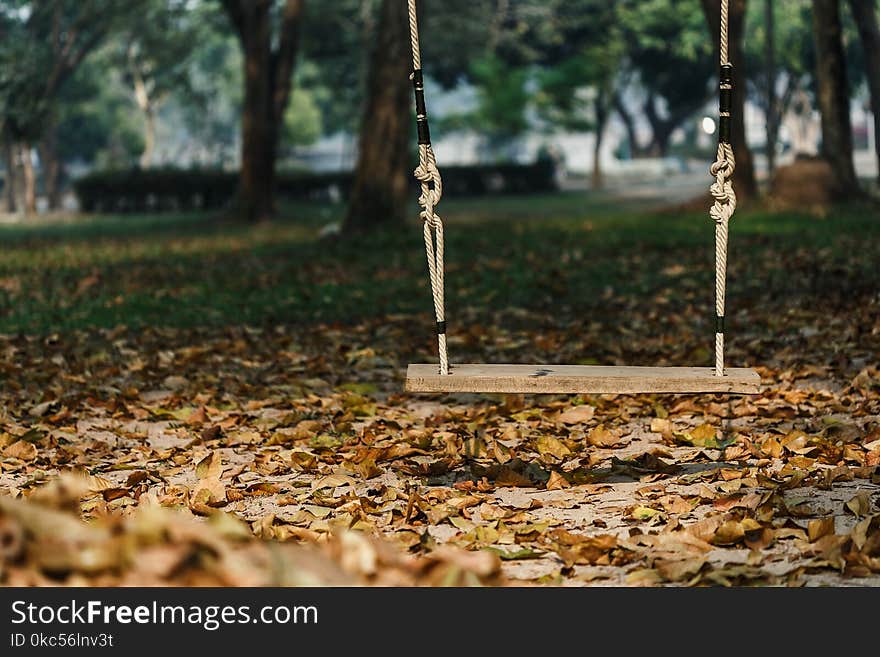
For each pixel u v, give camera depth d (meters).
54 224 46.81
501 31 68.12
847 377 9.83
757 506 5.92
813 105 72.81
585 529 5.93
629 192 58.72
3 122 52.44
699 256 20.52
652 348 11.90
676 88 78.06
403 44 29.72
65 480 3.76
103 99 92.38
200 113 95.38
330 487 7.03
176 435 8.90
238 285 19.44
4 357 12.45
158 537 3.31
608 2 68.50
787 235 22.64
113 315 15.95
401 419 9.12
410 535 5.75
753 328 12.99
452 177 62.22
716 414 8.80
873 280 15.66
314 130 90.00
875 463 6.99
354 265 22.38
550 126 78.56
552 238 25.92
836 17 30.88
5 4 62.34
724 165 6.51
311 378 11.06
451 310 15.88
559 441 7.82
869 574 5.07
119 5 54.38
